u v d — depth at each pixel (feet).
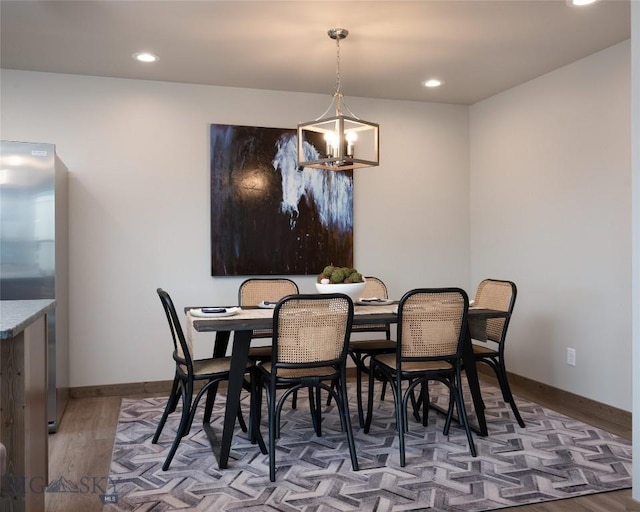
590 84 12.37
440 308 9.62
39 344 7.12
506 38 11.30
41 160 11.23
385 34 11.06
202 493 8.24
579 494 8.20
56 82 13.43
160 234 14.20
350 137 10.53
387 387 14.67
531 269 14.30
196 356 14.56
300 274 15.26
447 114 16.66
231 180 14.60
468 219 16.88
